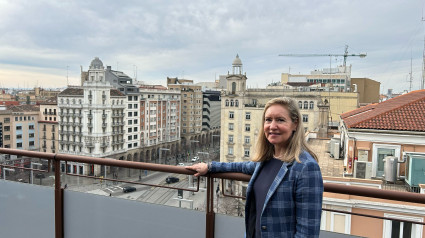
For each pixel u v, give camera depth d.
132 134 67.75
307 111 43.38
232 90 46.44
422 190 9.16
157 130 75.56
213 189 2.81
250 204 2.14
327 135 29.69
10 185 3.88
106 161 3.12
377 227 7.78
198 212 2.91
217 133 105.56
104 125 59.91
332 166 13.56
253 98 46.59
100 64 61.09
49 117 66.81
